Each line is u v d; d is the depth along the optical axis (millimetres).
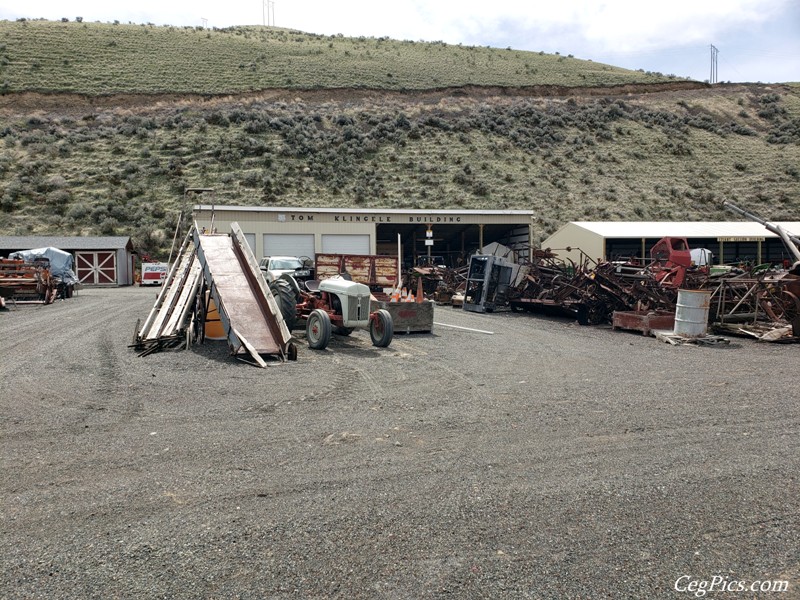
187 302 11281
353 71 71812
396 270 16266
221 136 50406
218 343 11062
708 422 6012
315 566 3262
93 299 23625
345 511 3930
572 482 4426
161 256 37344
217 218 29781
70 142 48125
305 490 4281
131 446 5266
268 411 6449
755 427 5820
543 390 7523
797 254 14859
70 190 41906
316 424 5938
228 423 5980
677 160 52906
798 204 44812
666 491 4254
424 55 85250
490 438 5488
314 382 7938
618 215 42844
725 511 3936
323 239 31094
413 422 6016
